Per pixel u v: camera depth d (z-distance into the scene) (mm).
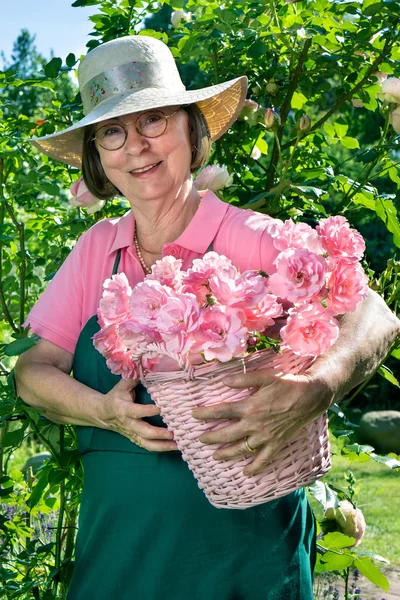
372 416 8422
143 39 2057
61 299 2135
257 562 1854
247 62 2803
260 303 1580
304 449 1690
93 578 1948
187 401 1643
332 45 2707
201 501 1851
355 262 1616
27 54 32156
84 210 3039
